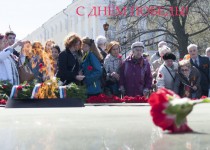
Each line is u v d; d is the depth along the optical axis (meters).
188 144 0.63
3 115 1.33
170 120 0.80
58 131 0.85
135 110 1.56
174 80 6.13
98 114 1.33
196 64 7.30
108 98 4.20
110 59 6.37
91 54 5.66
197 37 28.95
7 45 6.32
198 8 26.59
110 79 6.24
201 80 7.26
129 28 26.58
